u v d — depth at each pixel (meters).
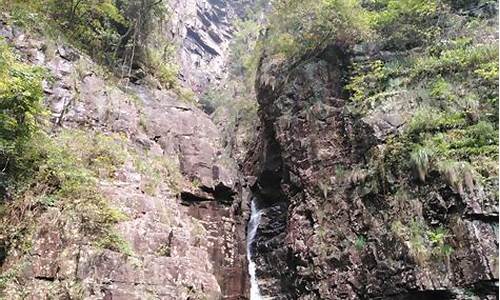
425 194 11.17
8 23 13.27
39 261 8.41
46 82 12.72
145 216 10.61
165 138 15.20
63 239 8.77
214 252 13.66
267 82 18.11
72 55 14.38
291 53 17.62
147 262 9.57
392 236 11.23
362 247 11.95
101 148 11.84
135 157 12.80
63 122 12.45
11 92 9.23
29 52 13.07
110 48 17.86
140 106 15.69
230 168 16.33
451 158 11.17
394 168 12.04
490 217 10.12
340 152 13.98
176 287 9.72
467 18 15.02
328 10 15.90
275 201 17.03
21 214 8.88
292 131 15.54
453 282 9.95
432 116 12.20
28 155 9.76
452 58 13.42
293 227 14.15
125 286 8.84
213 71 35.00
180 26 32.84
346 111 14.30
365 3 17.67
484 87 12.44
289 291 14.00
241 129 22.25
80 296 8.21
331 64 16.33
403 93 13.30
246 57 29.67
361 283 11.66
